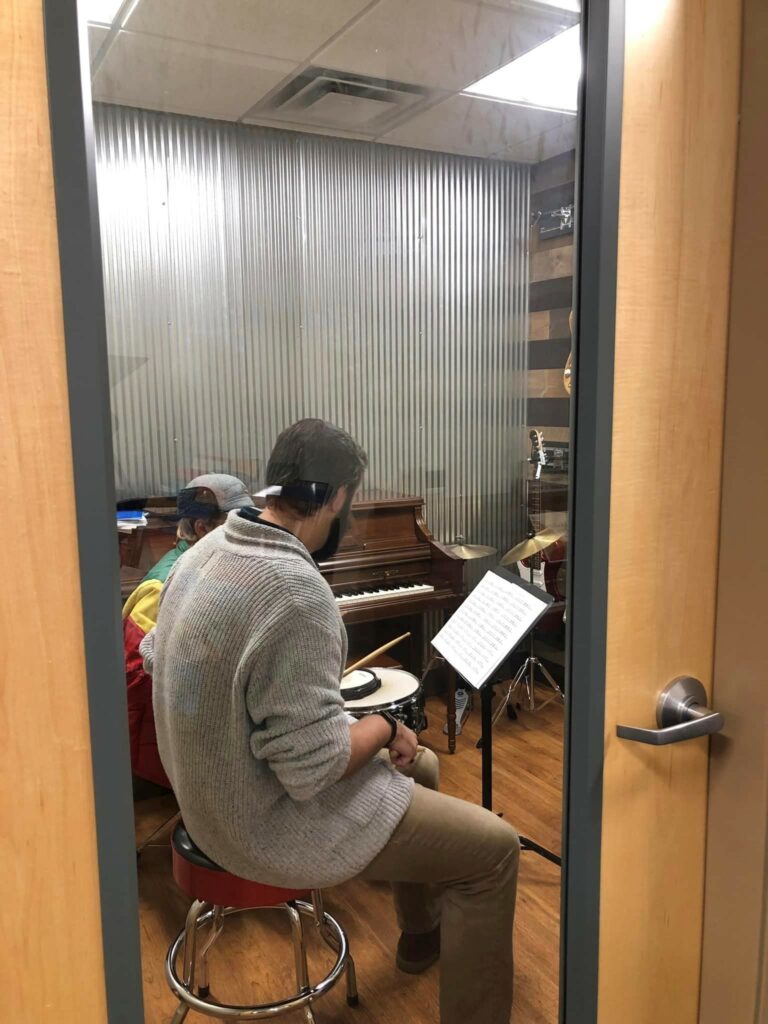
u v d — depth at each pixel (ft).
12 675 2.09
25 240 1.95
